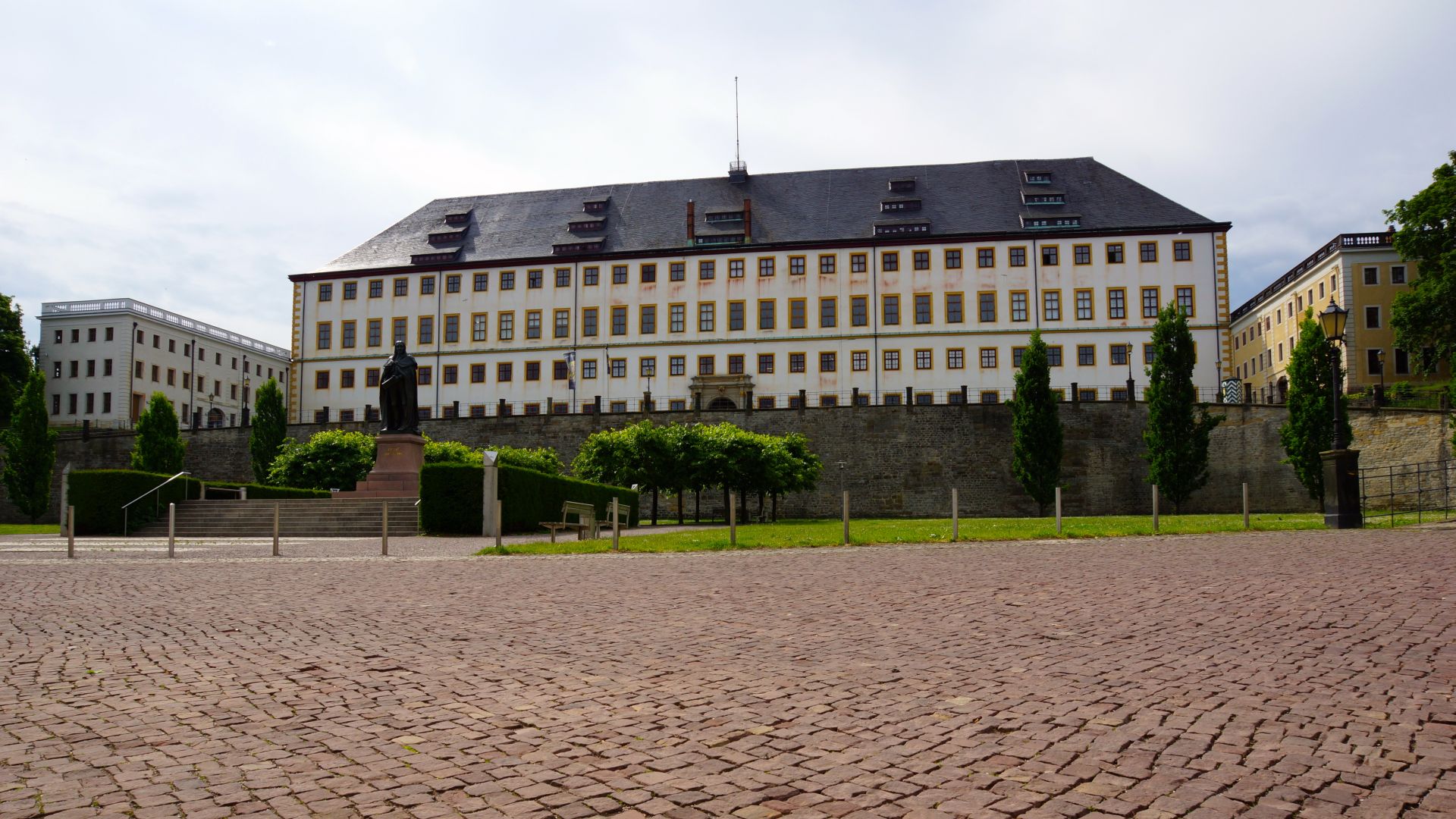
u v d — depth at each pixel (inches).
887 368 3043.8
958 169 3316.9
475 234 3385.8
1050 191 3137.3
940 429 2363.4
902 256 3075.8
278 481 1894.7
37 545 1050.1
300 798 199.5
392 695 286.2
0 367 3031.5
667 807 193.5
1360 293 2923.2
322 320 3304.6
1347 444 997.2
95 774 214.5
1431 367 2068.2
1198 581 527.2
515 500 1278.3
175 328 4079.7
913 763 218.1
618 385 3137.3
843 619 420.5
